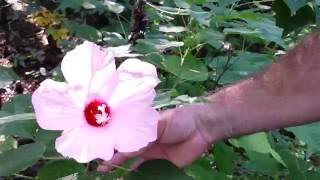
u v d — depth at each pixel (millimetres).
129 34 913
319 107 604
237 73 831
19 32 1707
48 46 1586
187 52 787
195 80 761
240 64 841
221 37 821
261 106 597
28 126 535
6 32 1704
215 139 583
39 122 414
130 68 433
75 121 419
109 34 964
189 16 933
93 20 1287
